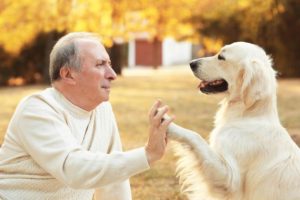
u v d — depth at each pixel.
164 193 5.80
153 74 27.61
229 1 22.09
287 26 23.77
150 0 12.11
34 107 2.83
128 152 2.71
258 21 22.58
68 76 2.89
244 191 3.95
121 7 11.39
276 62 24.64
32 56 22.84
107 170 2.66
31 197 2.92
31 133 2.80
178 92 17.44
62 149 2.73
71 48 2.87
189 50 40.72
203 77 4.46
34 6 12.11
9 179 2.93
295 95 16.19
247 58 4.15
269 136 3.91
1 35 13.98
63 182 2.76
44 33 21.72
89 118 3.05
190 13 14.51
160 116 2.66
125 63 37.53
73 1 11.01
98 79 2.87
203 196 4.04
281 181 3.79
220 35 24.36
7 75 22.78
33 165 2.89
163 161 7.07
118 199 3.35
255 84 4.00
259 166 3.86
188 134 3.92
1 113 12.17
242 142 3.91
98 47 2.92
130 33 13.65
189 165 3.99
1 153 2.99
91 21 10.77
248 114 4.07
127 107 13.48
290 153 3.91
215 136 4.15
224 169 3.84
